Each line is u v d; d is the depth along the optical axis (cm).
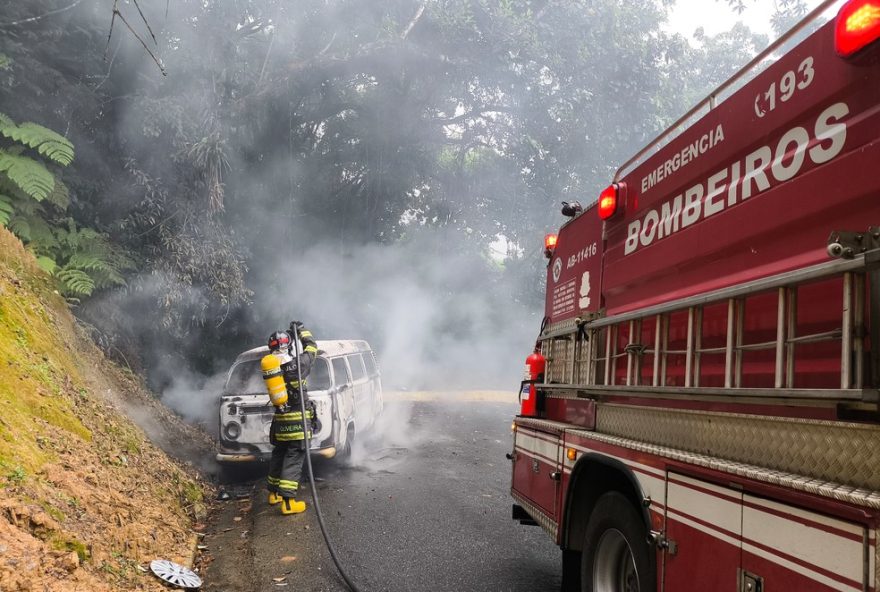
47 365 563
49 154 788
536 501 395
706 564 221
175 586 384
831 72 196
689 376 251
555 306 442
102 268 888
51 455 421
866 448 163
